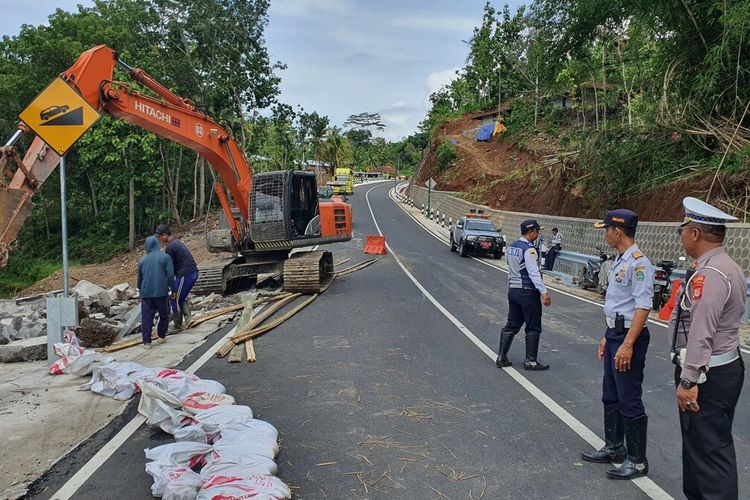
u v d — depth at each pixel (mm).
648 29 17000
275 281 17219
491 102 62719
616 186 19453
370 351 8242
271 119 43531
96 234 41781
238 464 4008
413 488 4094
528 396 6199
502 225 32719
